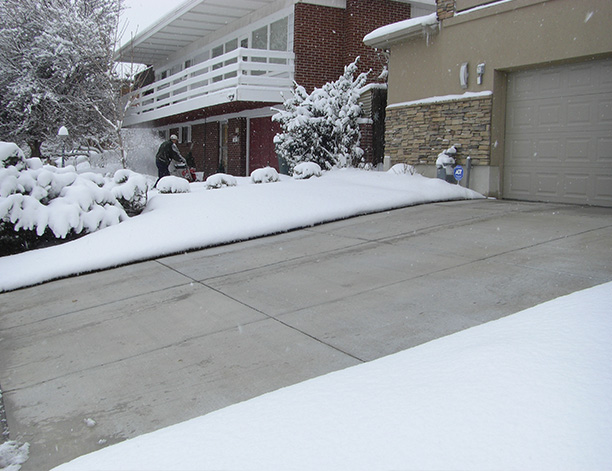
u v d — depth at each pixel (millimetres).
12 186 7891
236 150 20406
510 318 3709
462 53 11086
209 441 2496
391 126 12977
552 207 8898
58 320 5355
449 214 8625
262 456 2262
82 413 3500
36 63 21156
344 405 2652
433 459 2049
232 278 6180
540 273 5168
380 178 11539
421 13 18234
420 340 3928
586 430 2096
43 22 21188
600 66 9125
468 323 4133
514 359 2805
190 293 5773
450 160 11086
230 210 8789
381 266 6062
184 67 25781
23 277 6730
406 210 9352
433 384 2707
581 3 9031
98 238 7770
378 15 17453
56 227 7922
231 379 3701
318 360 3826
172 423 3230
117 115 20812
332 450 2223
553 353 2809
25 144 24875
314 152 13977
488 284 5012
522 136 10469
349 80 14336
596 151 9242
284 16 17500
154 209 9156
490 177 10703
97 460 2537
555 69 9820
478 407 2369
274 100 16219
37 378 4094
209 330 4668
